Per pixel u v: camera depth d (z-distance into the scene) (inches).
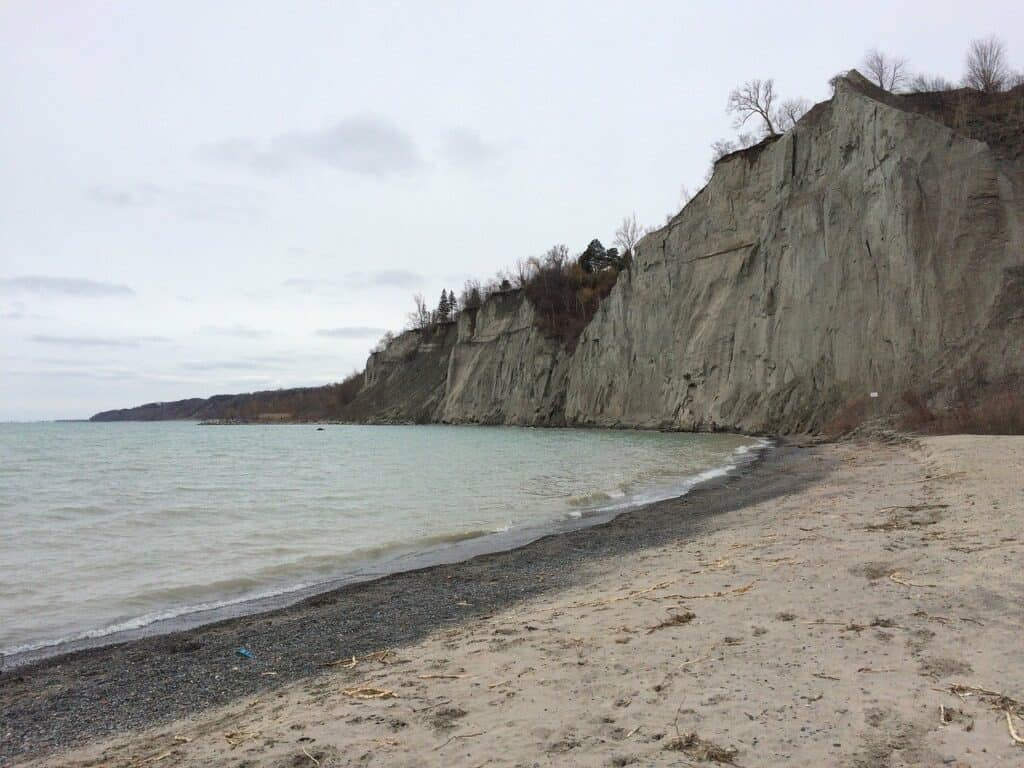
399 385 4788.4
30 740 197.5
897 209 1446.9
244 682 239.8
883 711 161.0
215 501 804.0
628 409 2472.9
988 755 137.3
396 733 175.8
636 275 2539.4
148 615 345.7
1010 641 198.4
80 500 828.0
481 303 4084.6
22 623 332.8
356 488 920.9
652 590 307.0
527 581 370.3
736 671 195.8
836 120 1727.4
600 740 160.4
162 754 176.4
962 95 1667.1
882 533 379.2
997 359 1195.9
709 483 795.4
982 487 499.2
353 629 298.4
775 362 1754.4
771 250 1852.9
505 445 1815.9
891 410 1291.8
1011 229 1327.5
